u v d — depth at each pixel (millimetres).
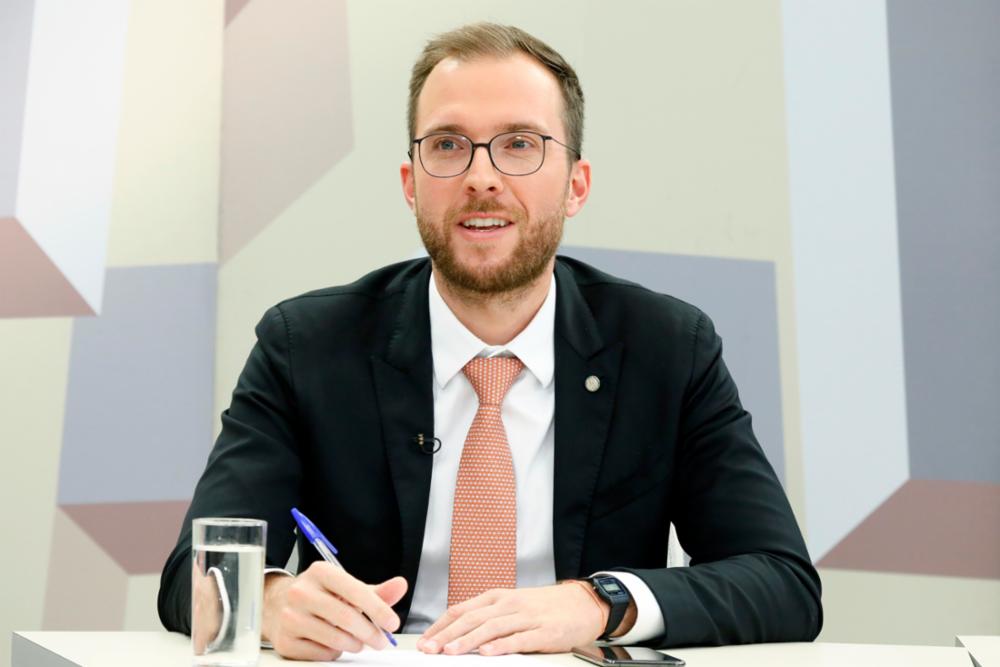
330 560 1524
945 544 3414
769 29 3490
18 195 3332
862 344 3445
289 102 3414
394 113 3424
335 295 2240
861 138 3482
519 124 2068
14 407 3295
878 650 1702
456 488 2002
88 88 3387
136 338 3346
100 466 3305
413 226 3406
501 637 1529
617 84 3453
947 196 3486
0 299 3318
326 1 3434
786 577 1860
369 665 1418
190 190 3389
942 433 3439
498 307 2098
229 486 1985
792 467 3402
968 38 3486
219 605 1303
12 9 3367
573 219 3402
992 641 1802
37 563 3264
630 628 1627
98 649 1542
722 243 3445
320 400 2098
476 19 3453
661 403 2152
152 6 3422
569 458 2072
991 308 3461
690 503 2135
